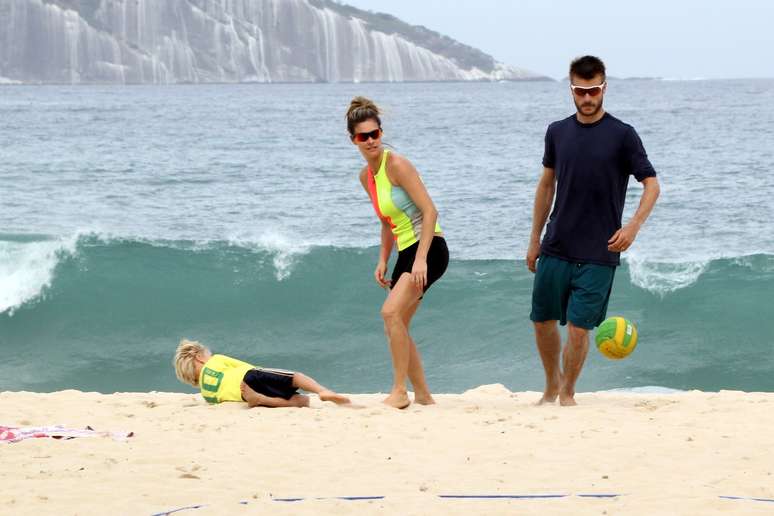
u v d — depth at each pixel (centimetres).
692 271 5797
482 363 5003
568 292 2617
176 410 2678
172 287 5853
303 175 12312
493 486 1730
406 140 18938
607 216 2544
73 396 3095
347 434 2244
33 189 10644
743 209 9006
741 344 5109
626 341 2591
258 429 2320
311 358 5219
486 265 6094
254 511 1568
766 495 1639
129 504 1614
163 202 9762
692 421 2370
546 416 2481
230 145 17675
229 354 5312
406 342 2694
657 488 1688
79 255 6069
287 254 6144
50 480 1789
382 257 2795
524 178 11819
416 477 1812
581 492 1677
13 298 5700
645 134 19925
